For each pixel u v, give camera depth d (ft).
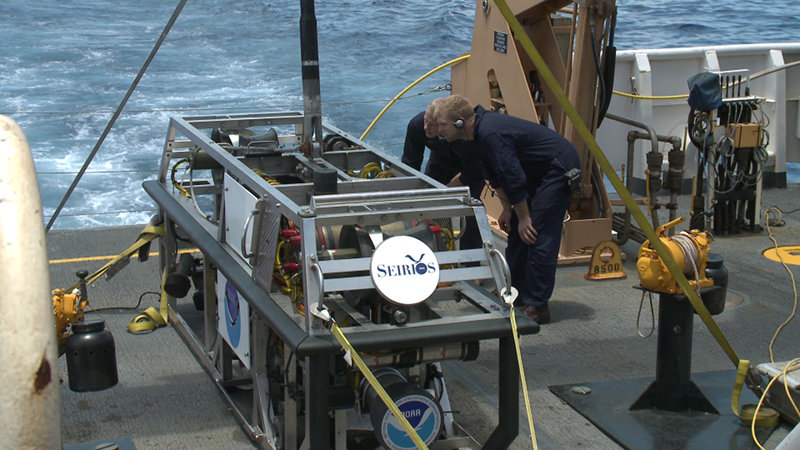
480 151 15.98
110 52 62.49
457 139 16.30
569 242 20.36
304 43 13.01
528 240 16.28
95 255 21.13
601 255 19.71
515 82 20.34
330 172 11.80
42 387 2.78
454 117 15.47
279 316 10.24
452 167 18.30
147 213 34.73
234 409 12.98
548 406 13.61
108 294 18.48
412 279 10.03
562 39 21.36
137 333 16.37
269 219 11.01
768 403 12.60
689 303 12.71
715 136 21.85
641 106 25.41
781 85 26.30
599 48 18.28
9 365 2.75
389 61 58.95
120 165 40.60
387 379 10.44
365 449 11.84
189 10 77.66
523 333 10.32
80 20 73.97
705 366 15.08
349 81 53.88
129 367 14.89
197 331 16.37
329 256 10.57
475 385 14.38
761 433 12.34
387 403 9.14
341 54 60.80
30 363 2.77
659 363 13.10
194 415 13.19
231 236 12.64
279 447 11.40
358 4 79.00
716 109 21.47
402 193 10.86
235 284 11.39
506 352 10.44
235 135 14.73
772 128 26.73
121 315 17.33
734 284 19.25
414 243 10.30
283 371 11.27
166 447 12.19
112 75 56.18
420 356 10.35
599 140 25.68
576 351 15.78
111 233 23.04
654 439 12.33
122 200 36.14
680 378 13.05
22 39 66.13
